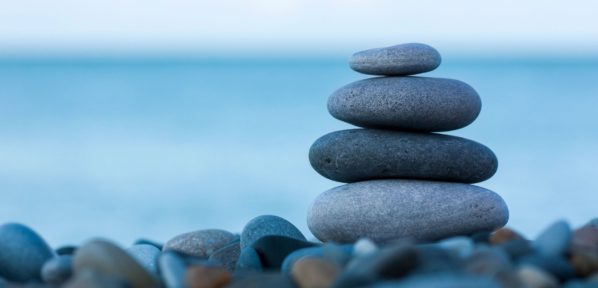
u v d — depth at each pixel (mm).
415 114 5355
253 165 23344
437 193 5312
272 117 32688
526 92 40844
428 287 3271
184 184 21516
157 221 18516
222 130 29656
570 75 52469
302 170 22531
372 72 5574
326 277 3859
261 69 61062
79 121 32438
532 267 3750
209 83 47438
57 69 60062
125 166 23750
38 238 4605
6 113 35375
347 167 5426
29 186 21469
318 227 5504
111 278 3730
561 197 18094
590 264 3992
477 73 56906
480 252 3955
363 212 5297
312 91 43781
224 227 18078
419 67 5480
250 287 3973
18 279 4488
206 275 4008
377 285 3420
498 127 28812
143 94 42094
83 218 18281
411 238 5281
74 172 22953
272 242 4988
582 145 25250
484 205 5367
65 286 3770
